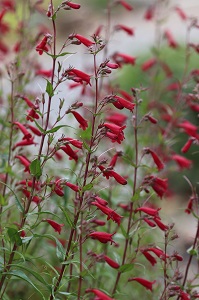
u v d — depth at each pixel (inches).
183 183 571.2
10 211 313.0
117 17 830.5
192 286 280.7
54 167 371.6
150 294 352.2
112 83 466.9
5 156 324.5
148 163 389.1
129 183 355.3
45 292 332.5
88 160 250.1
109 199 343.3
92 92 391.2
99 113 248.8
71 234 251.4
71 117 400.5
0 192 329.1
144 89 296.7
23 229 248.8
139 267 383.6
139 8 884.0
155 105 410.0
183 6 897.5
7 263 257.6
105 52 388.8
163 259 280.7
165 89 445.7
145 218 282.5
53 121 462.0
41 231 366.0
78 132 376.5
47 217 348.2
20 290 341.1
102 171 254.1
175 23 824.3
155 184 290.0
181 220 525.7
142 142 392.5
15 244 253.1
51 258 358.3
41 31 390.0
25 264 335.9
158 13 506.0
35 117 269.0
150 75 462.3
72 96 553.6
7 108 345.4
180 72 582.2
